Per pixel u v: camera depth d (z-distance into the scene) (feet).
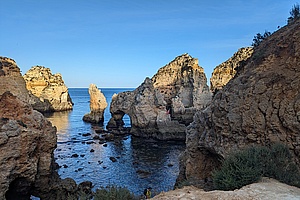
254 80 50.78
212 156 56.85
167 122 162.81
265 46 59.82
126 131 185.68
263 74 50.67
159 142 155.74
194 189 36.42
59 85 345.31
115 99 199.41
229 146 47.80
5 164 47.85
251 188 30.25
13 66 73.97
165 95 236.84
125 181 88.58
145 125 165.78
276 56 52.44
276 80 46.75
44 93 322.14
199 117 64.49
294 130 39.50
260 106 45.70
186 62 235.40
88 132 188.34
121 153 128.88
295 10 64.59
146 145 147.23
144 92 170.19
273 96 45.24
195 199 29.07
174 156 123.65
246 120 46.19
